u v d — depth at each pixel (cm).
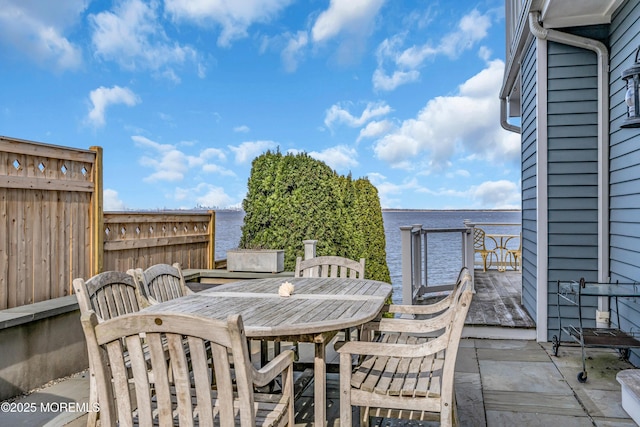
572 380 356
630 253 387
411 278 552
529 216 545
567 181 458
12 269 344
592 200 451
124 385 162
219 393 154
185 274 511
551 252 462
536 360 406
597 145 449
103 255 433
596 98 449
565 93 458
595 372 373
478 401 317
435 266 1204
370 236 817
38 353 339
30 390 331
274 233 585
